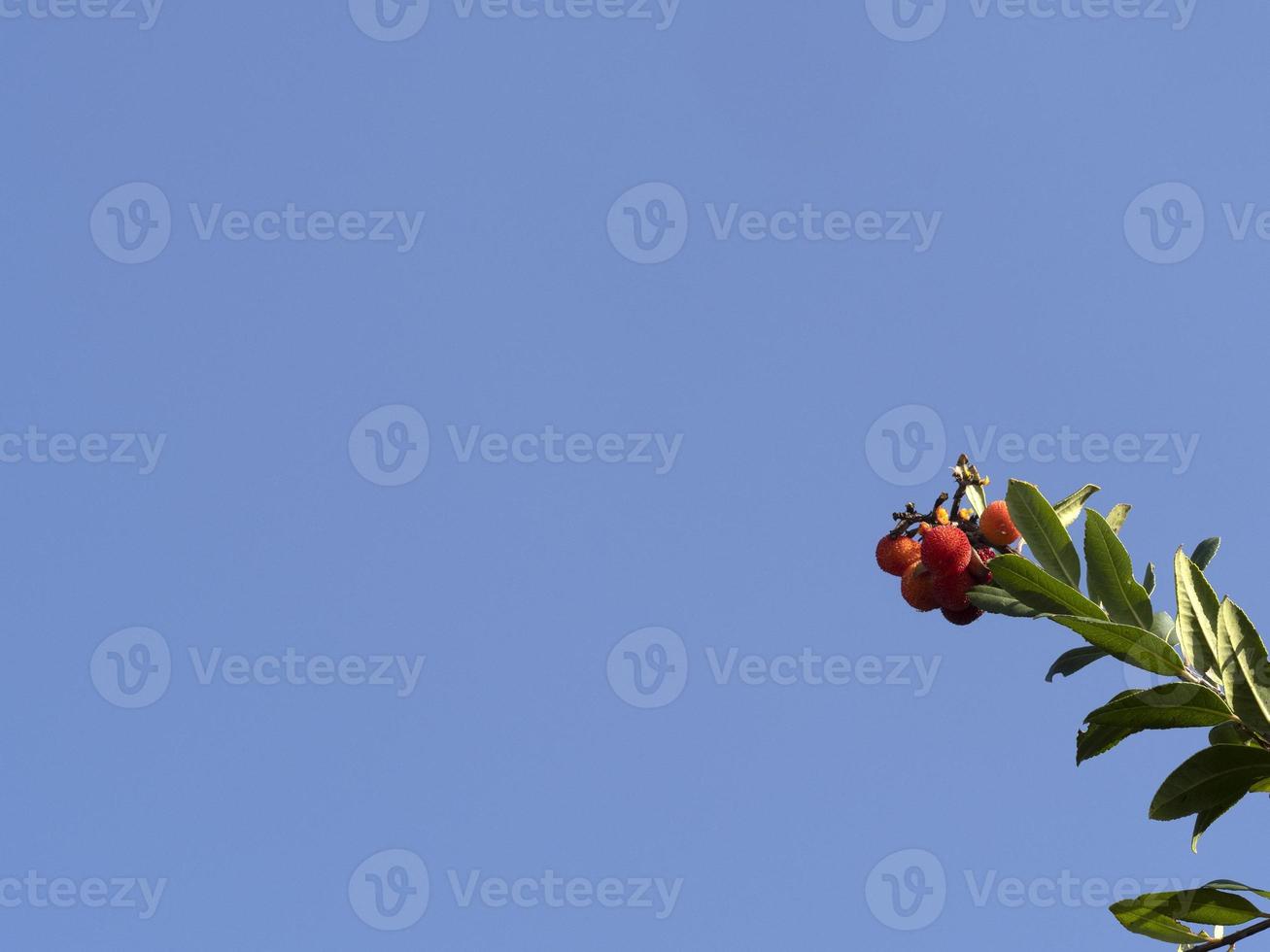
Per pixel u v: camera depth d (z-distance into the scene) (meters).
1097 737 2.24
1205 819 2.22
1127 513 2.30
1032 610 2.24
